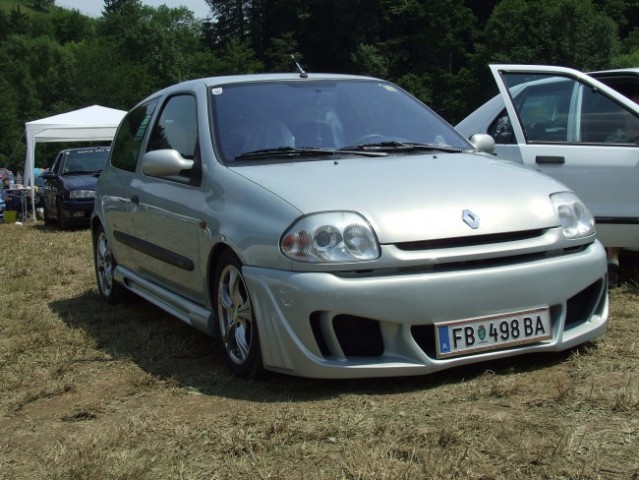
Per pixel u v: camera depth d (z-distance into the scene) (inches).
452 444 113.0
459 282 138.0
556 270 146.6
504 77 239.9
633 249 222.5
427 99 3449.8
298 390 143.3
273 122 177.5
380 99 194.9
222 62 3801.7
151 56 3868.1
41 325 217.3
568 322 154.7
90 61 3572.8
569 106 230.7
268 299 141.2
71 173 632.4
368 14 3759.8
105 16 4532.5
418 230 138.5
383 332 137.9
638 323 180.1
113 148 251.0
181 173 178.5
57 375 165.9
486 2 4185.5
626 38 3720.5
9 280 309.3
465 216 142.3
